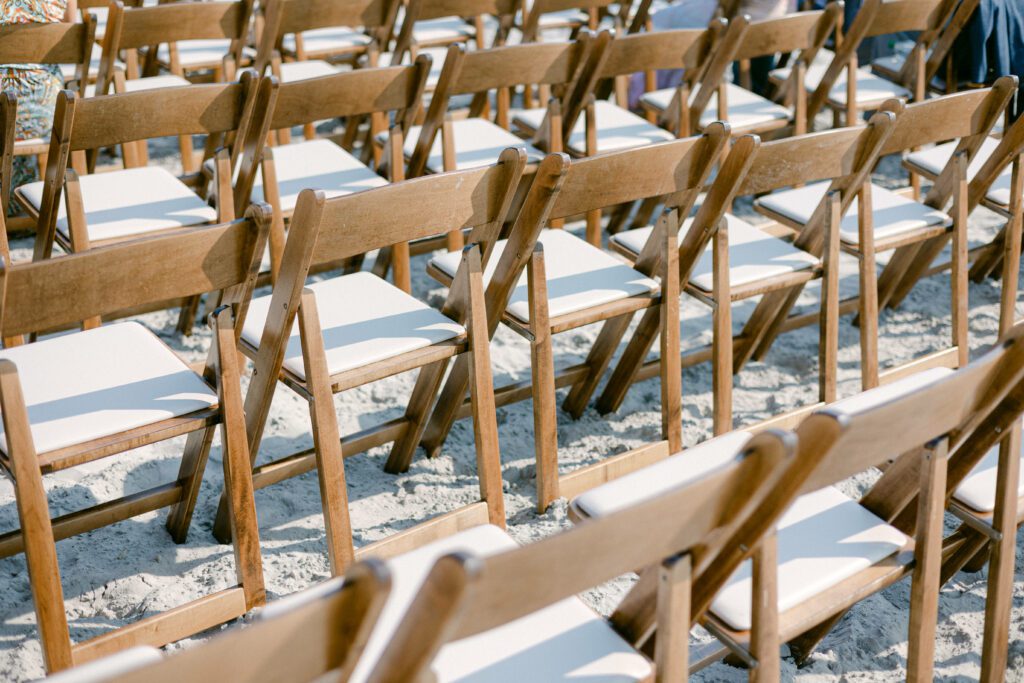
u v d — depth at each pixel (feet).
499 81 14.11
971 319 14.84
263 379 9.27
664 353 11.11
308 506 10.96
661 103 17.42
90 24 13.58
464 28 20.99
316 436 9.10
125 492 10.96
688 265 11.16
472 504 10.28
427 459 11.74
